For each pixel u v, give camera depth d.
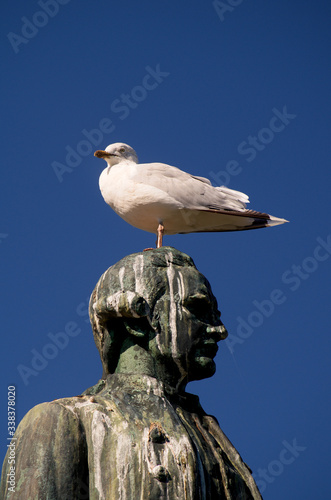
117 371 8.56
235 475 8.05
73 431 7.59
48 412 7.67
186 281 8.61
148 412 7.81
